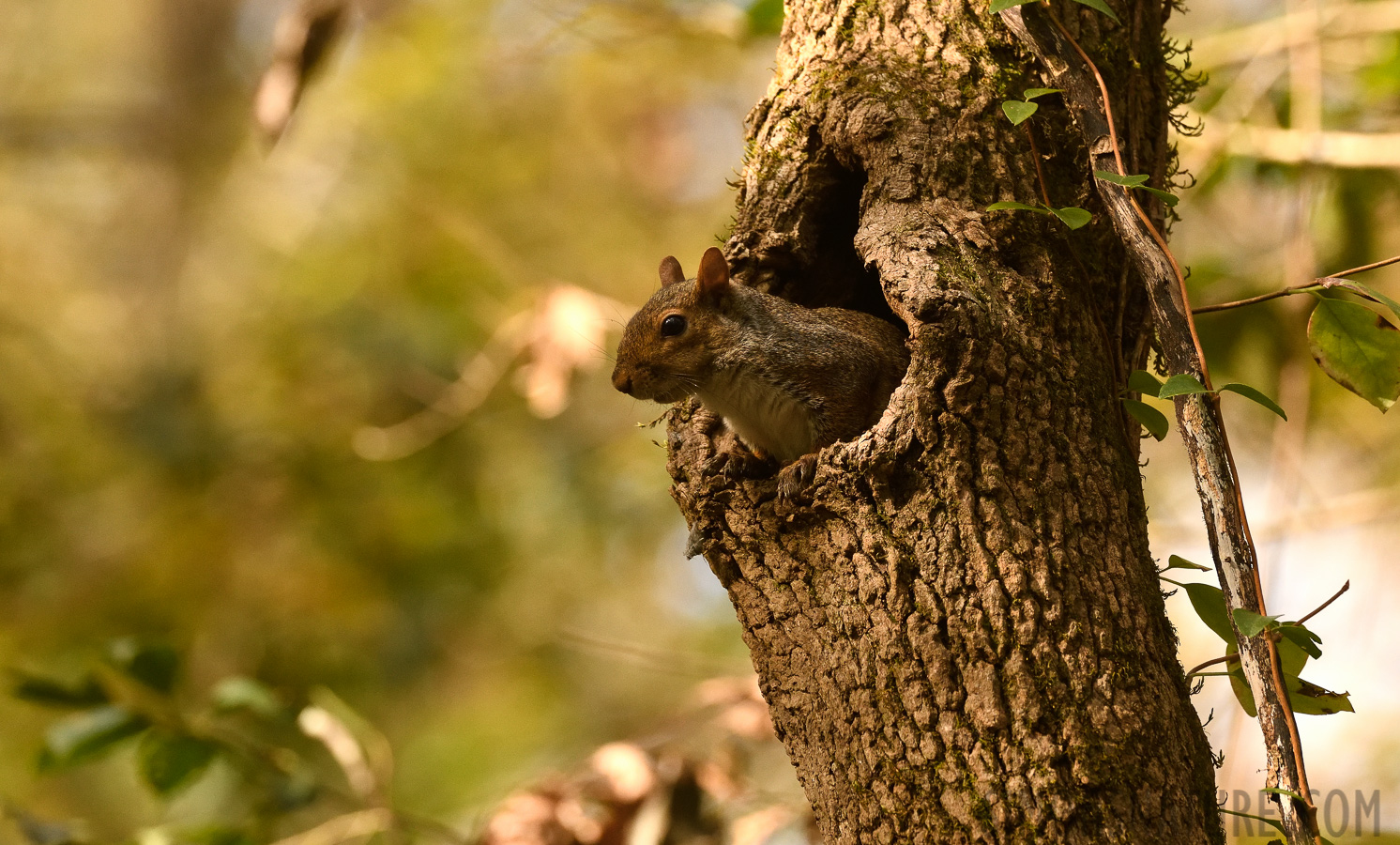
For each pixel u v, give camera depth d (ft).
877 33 22.12
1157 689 17.85
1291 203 36.47
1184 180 38.52
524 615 60.70
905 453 18.51
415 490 58.23
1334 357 19.42
